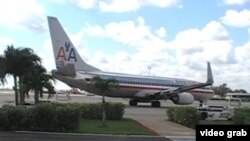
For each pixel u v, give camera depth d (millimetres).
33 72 40406
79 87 53656
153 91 60656
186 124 34688
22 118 27531
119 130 28953
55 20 54688
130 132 27859
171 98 60781
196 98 65438
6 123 27219
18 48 39719
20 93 41938
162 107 61531
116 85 34906
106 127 30828
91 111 38500
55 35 54625
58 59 54719
